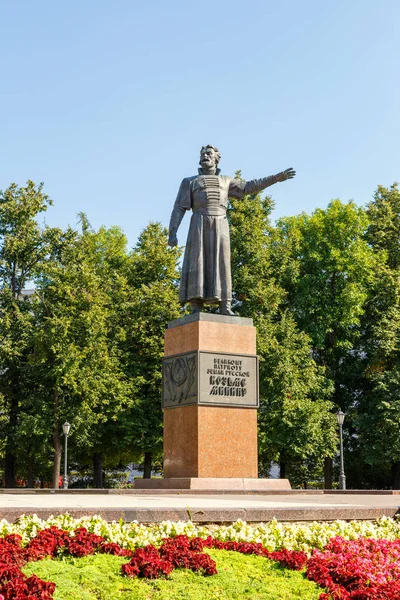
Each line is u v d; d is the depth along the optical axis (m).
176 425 18.25
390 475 44.31
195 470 17.39
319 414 37.25
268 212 42.72
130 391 37.00
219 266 19.12
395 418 38.81
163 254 41.03
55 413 36.31
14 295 40.34
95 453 40.09
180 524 8.64
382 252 43.28
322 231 42.12
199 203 19.45
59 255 41.03
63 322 35.78
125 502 11.34
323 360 43.34
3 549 6.80
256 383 18.52
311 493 18.77
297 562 7.75
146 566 6.86
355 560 8.02
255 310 38.34
